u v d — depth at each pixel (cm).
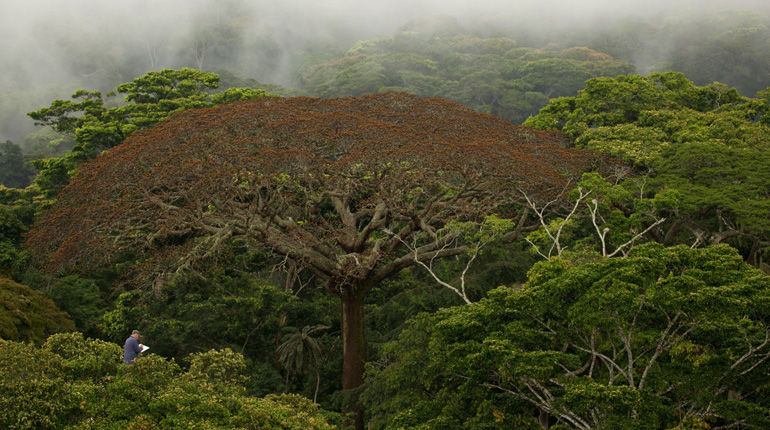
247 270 3897
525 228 3400
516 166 3234
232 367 1627
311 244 2964
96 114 5509
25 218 4469
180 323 3031
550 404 1559
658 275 1599
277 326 3334
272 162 2986
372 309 3541
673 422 1595
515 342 1584
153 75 5769
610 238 3083
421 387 2145
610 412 1453
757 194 3375
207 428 1330
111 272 3859
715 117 4538
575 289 1548
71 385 1348
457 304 3031
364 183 3161
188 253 2891
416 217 3125
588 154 3878
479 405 1711
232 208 3128
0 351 1327
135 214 3244
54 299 3161
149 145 3400
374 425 2358
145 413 1350
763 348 1522
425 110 4106
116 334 3020
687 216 3491
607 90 4900
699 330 1594
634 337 1731
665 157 3888
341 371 3306
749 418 1462
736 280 1517
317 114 3650
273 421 1455
